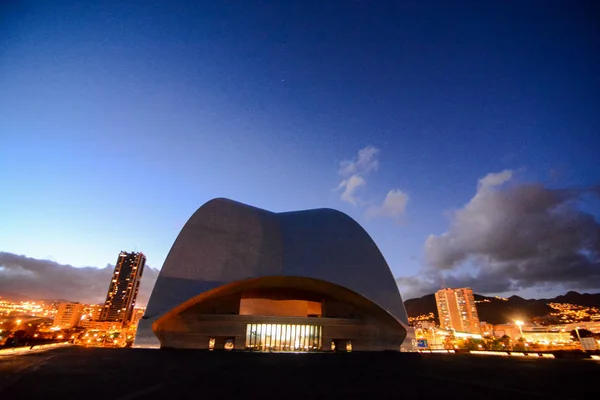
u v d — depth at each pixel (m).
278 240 38.00
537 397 9.84
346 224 40.12
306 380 12.88
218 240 35.31
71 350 25.03
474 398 9.68
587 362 22.62
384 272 37.00
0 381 10.59
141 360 19.02
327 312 37.25
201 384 11.34
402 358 25.41
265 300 47.12
